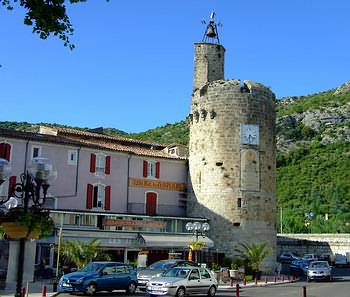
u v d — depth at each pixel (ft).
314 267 141.28
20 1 36.88
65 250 122.83
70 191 155.12
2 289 91.86
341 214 335.47
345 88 593.83
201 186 171.53
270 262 166.40
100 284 93.25
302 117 515.50
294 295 96.22
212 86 173.58
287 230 316.60
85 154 160.35
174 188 177.78
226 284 126.62
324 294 98.89
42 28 37.76
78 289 91.30
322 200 372.99
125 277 97.66
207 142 171.63
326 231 306.35
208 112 172.86
